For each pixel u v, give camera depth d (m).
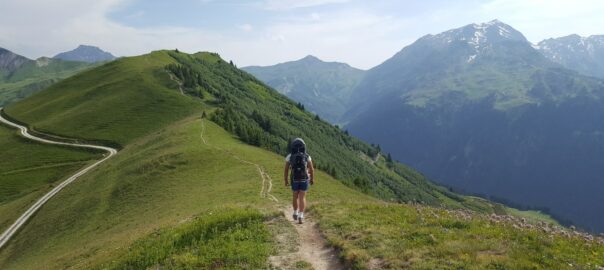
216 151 73.75
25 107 187.75
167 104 155.88
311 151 180.62
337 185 58.94
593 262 13.57
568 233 18.03
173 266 15.22
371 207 21.75
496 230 16.58
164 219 36.06
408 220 18.62
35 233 62.75
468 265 12.38
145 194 58.81
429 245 14.32
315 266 14.16
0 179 112.12
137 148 99.31
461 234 15.84
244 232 17.45
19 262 51.62
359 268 13.19
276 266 14.10
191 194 47.69
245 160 65.94
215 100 171.50
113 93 172.12
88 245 41.22
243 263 14.47
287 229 18.05
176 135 95.62
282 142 144.75
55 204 75.56
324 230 17.52
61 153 127.69
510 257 13.09
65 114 160.50
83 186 80.81
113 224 48.81
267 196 35.28
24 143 139.88
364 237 15.66
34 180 110.44
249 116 170.00
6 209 86.50
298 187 18.91
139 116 147.00
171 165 67.94
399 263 12.97
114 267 18.11
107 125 142.25
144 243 21.50
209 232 18.06
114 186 67.00
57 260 37.72
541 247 14.53
